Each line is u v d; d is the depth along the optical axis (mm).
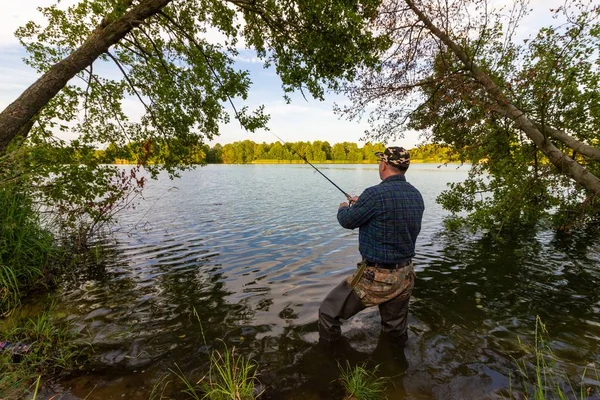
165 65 5973
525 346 2846
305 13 5066
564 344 2863
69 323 3299
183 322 3332
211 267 5238
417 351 2789
